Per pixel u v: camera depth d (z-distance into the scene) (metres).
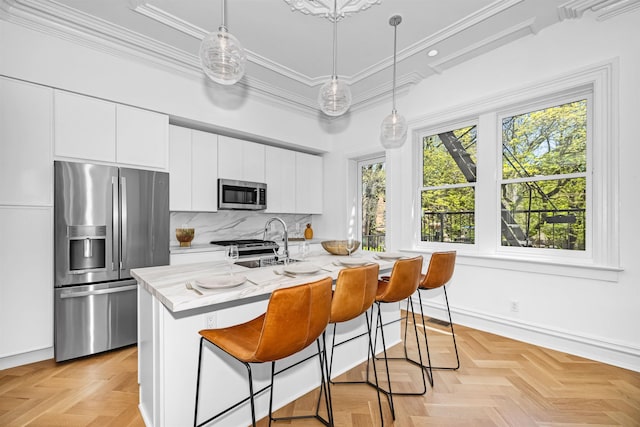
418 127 3.51
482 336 2.81
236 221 4.24
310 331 1.24
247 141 3.89
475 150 3.16
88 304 2.46
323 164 4.89
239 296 1.33
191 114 3.24
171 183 3.20
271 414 1.63
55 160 2.41
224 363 1.55
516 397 1.86
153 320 1.47
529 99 2.66
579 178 2.48
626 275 2.16
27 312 2.29
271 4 2.31
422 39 2.76
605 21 2.25
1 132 2.21
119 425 1.62
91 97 2.60
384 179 4.27
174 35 2.67
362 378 2.10
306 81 3.58
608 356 2.24
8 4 2.16
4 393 1.92
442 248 3.41
